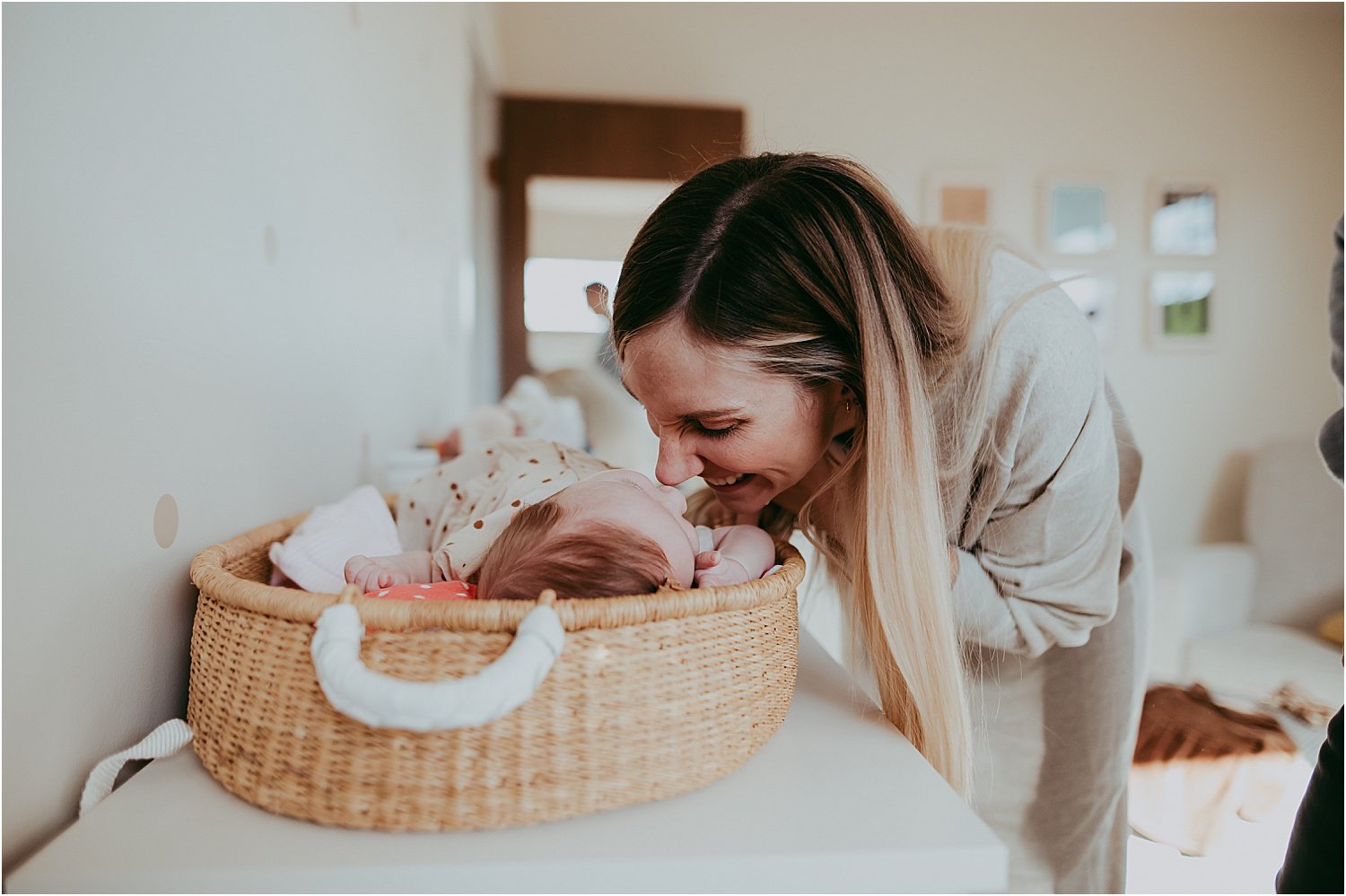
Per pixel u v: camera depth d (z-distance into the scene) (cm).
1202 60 369
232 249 77
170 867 44
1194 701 172
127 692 59
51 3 49
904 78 361
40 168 48
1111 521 86
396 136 158
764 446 69
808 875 47
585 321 352
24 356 47
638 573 58
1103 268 366
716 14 356
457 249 256
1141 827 154
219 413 74
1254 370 371
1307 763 165
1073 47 365
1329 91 373
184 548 68
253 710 51
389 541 82
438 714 44
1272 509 266
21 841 47
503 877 45
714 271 65
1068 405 77
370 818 49
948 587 69
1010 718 103
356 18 126
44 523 49
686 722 53
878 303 68
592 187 349
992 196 363
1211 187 369
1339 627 222
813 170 73
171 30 64
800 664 82
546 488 78
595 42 355
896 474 68
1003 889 48
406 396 170
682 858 46
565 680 50
